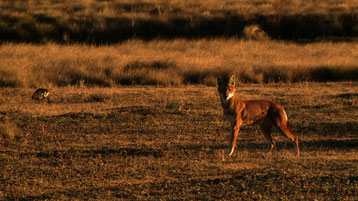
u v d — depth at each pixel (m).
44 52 57.00
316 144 23.20
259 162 19.44
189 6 85.19
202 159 20.12
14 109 31.70
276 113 20.31
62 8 80.75
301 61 53.28
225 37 71.75
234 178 16.34
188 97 36.38
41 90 35.09
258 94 38.16
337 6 84.56
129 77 44.91
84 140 23.98
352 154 20.98
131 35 72.25
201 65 49.12
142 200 14.33
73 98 36.25
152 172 18.08
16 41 67.69
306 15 78.50
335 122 27.77
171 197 14.41
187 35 73.06
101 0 88.69
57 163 19.64
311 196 13.73
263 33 72.62
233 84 20.00
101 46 65.25
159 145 22.69
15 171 18.27
